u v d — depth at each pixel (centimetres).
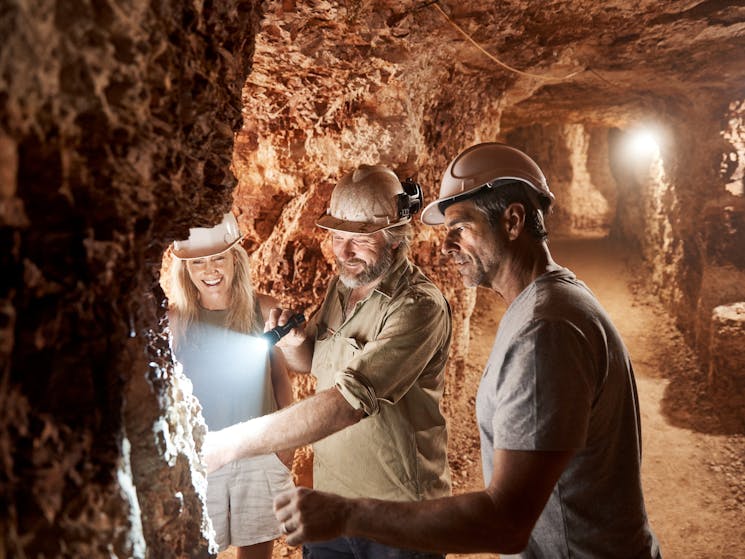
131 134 81
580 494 134
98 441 83
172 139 95
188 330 219
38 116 67
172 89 92
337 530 125
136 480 103
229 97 124
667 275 776
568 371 121
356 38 313
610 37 408
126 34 77
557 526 136
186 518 120
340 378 179
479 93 486
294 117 353
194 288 222
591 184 1367
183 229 126
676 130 708
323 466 213
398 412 199
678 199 725
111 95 77
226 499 218
